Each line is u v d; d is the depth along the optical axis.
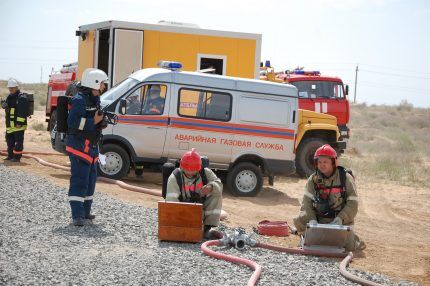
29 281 6.51
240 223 11.44
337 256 9.03
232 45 18.48
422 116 72.38
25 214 9.85
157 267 7.44
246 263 7.87
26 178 13.27
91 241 8.52
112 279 6.83
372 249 10.03
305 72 21.98
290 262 8.40
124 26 17.61
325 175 9.34
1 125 29.84
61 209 10.44
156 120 14.59
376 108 83.06
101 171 14.54
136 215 10.59
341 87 21.25
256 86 15.01
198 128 14.73
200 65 18.33
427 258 9.66
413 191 17.81
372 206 15.38
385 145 33.16
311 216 9.41
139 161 14.64
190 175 9.25
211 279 7.13
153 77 14.63
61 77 21.45
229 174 14.95
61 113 9.50
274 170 15.14
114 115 9.77
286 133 15.14
